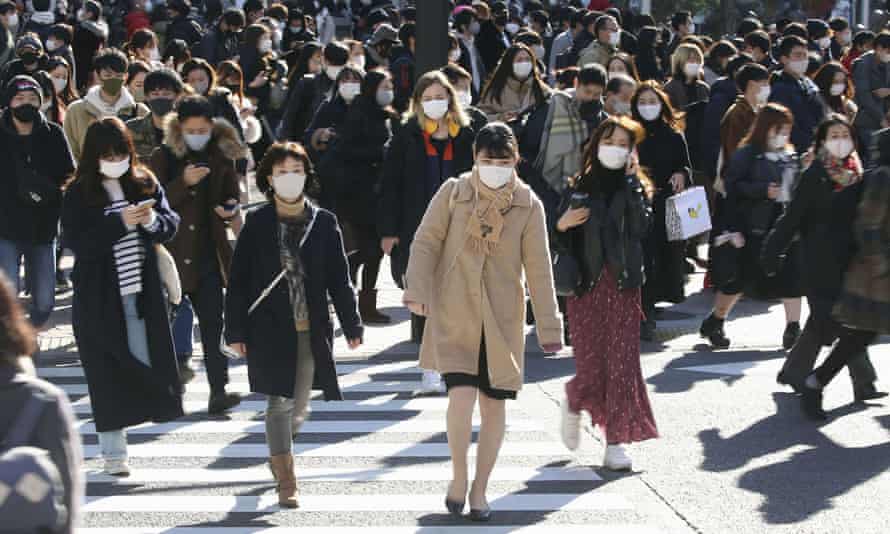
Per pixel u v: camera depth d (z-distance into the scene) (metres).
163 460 14.32
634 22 39.00
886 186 14.73
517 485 13.43
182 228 15.68
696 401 16.73
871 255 14.86
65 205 13.33
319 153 21.88
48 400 6.80
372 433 15.47
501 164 12.00
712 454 14.48
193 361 19.17
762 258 16.17
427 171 17.64
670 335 20.75
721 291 19.44
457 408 12.09
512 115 20.61
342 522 12.28
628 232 13.63
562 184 19.44
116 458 13.59
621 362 13.66
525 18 44.75
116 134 13.24
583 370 13.83
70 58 30.19
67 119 21.27
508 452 14.62
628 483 13.48
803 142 23.55
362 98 20.97
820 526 12.12
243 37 32.66
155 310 13.33
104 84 21.05
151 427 15.65
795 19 49.12
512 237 12.14
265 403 16.84
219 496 13.07
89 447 14.84
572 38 32.78
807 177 15.70
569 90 20.14
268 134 30.30
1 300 6.89
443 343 12.15
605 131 13.58
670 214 19.30
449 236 12.16
